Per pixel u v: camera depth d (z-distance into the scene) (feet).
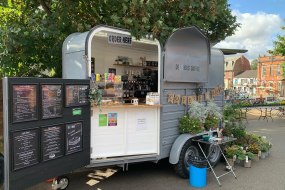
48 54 23.09
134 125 17.48
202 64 20.31
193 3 20.74
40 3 24.03
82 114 15.31
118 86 17.87
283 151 27.81
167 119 18.70
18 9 24.07
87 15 24.62
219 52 23.81
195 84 20.72
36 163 12.89
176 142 18.86
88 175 19.51
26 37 21.83
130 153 17.40
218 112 22.00
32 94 12.60
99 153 16.43
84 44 15.93
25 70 23.35
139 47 26.61
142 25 18.25
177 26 21.94
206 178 19.16
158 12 19.89
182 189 17.26
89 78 15.87
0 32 21.18
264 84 180.14
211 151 20.99
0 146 16.30
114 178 19.03
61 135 14.15
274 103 87.15
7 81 11.57
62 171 14.28
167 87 18.63
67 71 17.21
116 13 21.01
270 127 45.03
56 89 13.79
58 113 13.92
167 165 21.88
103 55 24.38
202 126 20.16
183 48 18.95
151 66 27.78
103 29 16.46
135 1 18.49
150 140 18.06
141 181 18.51
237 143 25.12
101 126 16.40
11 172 11.82
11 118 11.74
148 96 18.19
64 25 22.84
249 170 21.34
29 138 12.53
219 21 27.30
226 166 21.24
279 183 18.60
